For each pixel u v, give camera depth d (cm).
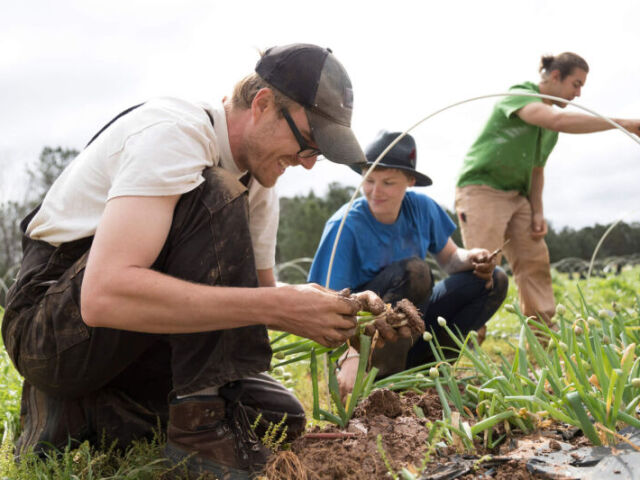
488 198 440
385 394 213
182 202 175
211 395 185
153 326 165
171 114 177
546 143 452
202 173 179
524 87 425
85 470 191
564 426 190
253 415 206
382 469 173
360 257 313
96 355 186
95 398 208
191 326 166
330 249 312
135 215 163
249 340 181
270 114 184
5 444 201
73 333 183
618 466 156
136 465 192
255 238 233
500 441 190
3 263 2069
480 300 322
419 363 326
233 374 179
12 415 250
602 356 195
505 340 434
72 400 208
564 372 228
